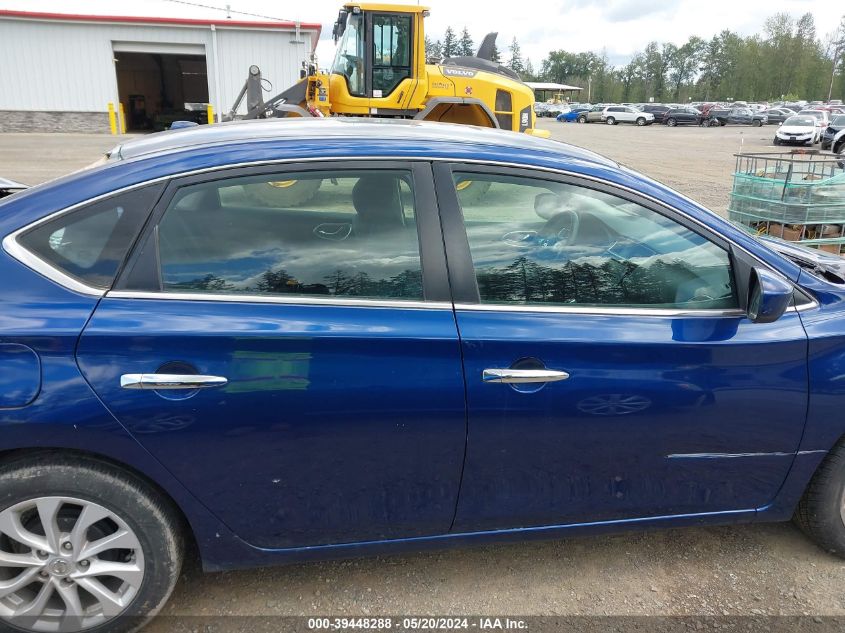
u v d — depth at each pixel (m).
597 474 2.26
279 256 2.08
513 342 2.08
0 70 23.23
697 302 2.30
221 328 1.93
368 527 2.19
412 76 11.09
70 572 2.01
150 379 1.88
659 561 2.64
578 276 2.25
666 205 2.32
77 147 18.86
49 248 1.94
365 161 2.14
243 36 24.12
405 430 2.07
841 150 24.78
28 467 1.91
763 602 2.42
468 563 2.60
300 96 11.57
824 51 97.94
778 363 2.27
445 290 2.12
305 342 1.97
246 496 2.05
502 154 2.25
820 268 2.71
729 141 31.12
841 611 2.38
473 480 2.18
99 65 23.86
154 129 28.16
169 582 2.09
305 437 2.02
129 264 1.96
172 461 1.95
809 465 2.43
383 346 2.01
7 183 4.62
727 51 104.12
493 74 12.04
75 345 1.85
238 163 2.06
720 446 2.31
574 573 2.56
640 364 2.17
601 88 111.50
